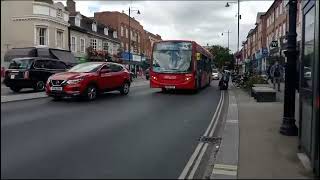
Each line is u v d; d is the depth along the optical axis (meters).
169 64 22.62
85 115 12.05
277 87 25.36
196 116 13.22
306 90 7.13
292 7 9.55
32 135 8.59
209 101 18.75
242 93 24.02
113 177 5.99
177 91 24.84
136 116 12.30
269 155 7.56
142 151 7.77
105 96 19.27
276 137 9.30
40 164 6.47
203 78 27.61
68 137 8.59
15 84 21.33
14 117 11.13
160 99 18.44
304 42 7.54
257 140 8.98
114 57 56.09
